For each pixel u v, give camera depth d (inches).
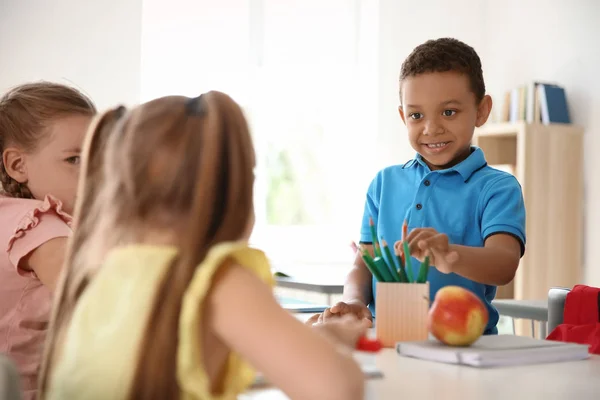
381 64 186.9
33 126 52.0
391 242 66.2
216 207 29.7
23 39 153.3
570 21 168.7
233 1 175.6
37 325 49.4
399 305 47.8
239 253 28.9
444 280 61.4
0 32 151.8
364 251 49.3
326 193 191.0
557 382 37.0
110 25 159.8
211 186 29.5
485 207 61.8
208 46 173.6
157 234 30.3
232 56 176.1
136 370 28.0
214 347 29.2
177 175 29.7
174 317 28.1
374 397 33.3
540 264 160.7
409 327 47.6
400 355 44.8
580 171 164.2
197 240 28.9
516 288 160.6
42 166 52.4
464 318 43.5
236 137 30.5
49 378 32.3
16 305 48.9
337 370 26.5
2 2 151.9
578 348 44.3
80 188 34.7
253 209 31.3
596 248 162.4
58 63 156.0
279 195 188.7
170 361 28.0
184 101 31.7
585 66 165.3
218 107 30.7
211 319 28.0
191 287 27.8
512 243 58.5
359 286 63.8
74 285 31.9
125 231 30.6
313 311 67.8
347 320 39.4
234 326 27.4
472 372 39.4
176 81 170.7
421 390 34.8
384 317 47.9
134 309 28.6
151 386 28.0
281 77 183.3
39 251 48.3
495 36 188.1
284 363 26.6
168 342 28.0
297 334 27.0
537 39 176.7
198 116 30.7
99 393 28.4
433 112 62.0
